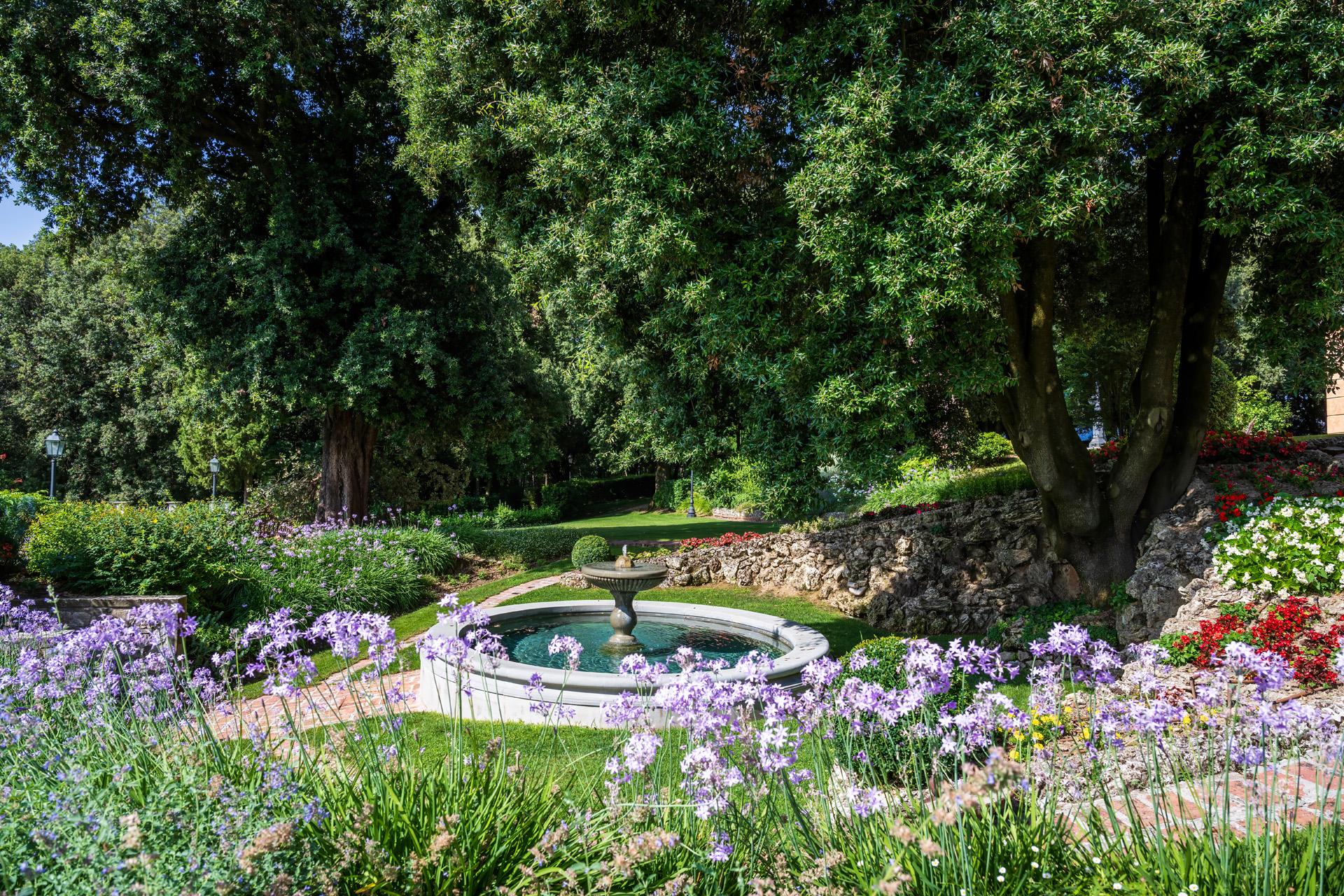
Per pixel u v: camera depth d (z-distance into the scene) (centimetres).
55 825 207
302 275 1472
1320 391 1030
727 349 680
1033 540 1052
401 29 1213
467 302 1672
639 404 951
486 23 737
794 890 228
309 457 2386
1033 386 798
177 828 216
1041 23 546
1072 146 568
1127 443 864
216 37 1328
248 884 196
